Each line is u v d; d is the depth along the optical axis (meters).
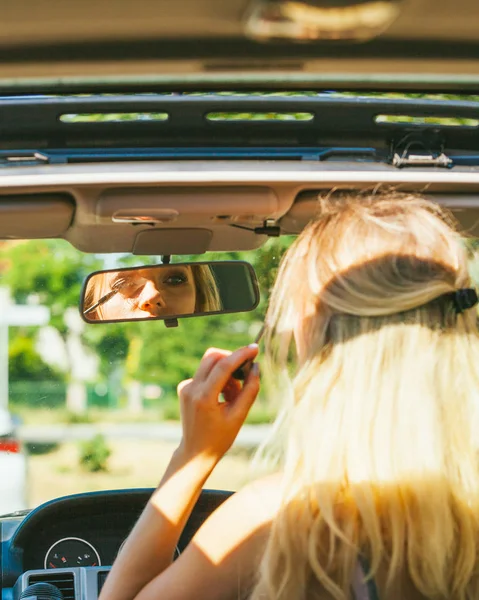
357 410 1.22
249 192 2.17
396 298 1.25
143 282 2.81
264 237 2.68
